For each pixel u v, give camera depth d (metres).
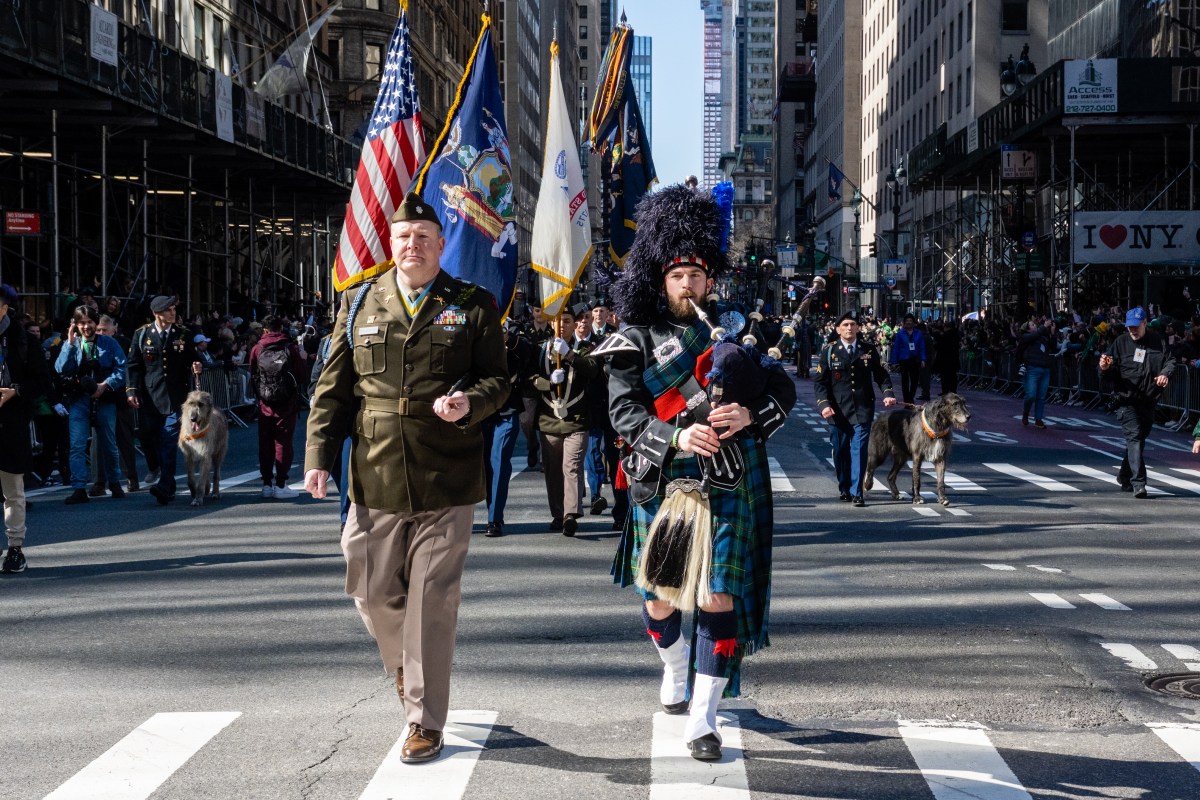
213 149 30.39
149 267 34.69
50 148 29.14
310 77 57.12
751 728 5.86
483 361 5.50
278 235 46.50
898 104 82.81
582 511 13.27
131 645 7.54
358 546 5.48
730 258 5.60
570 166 12.53
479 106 11.13
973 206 58.66
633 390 5.37
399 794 4.98
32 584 9.55
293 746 5.61
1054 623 8.14
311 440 5.45
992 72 59.66
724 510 5.30
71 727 5.91
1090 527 12.64
